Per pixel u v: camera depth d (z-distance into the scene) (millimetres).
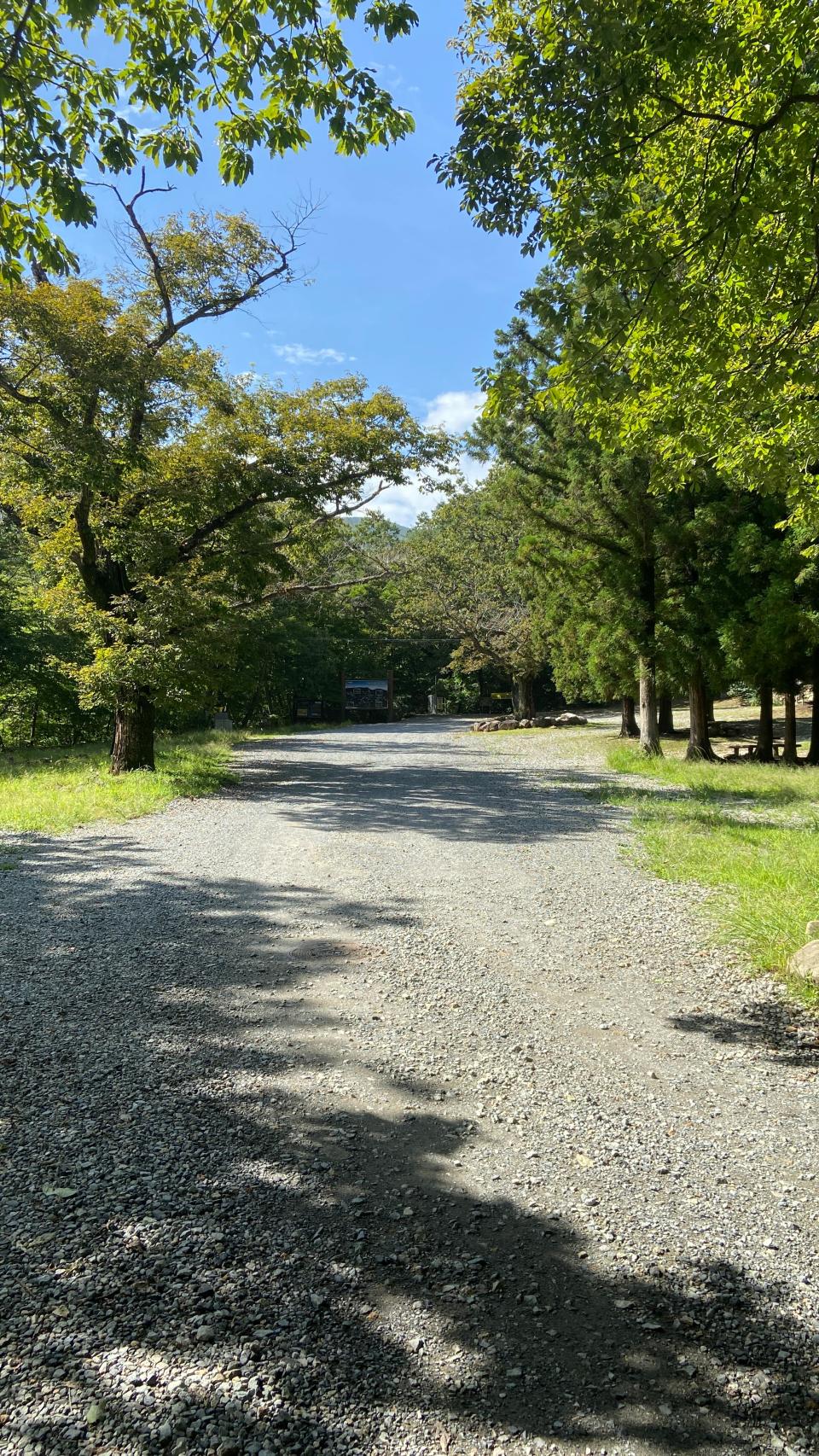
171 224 15750
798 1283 2602
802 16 4684
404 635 48719
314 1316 2398
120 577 16406
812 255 6004
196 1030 4422
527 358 19047
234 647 17391
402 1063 4105
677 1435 2051
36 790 13789
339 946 5906
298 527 19688
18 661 25625
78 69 5609
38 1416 2025
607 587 18688
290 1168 3172
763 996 5023
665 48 4645
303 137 5934
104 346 13438
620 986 5199
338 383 17719
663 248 5484
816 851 8250
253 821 11688
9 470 14453
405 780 17750
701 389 6281
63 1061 4020
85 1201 2904
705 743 20516
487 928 6387
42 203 5691
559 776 18422
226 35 5438
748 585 17625
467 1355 2279
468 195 5395
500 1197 3027
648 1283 2592
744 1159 3311
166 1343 2270
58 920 6398
